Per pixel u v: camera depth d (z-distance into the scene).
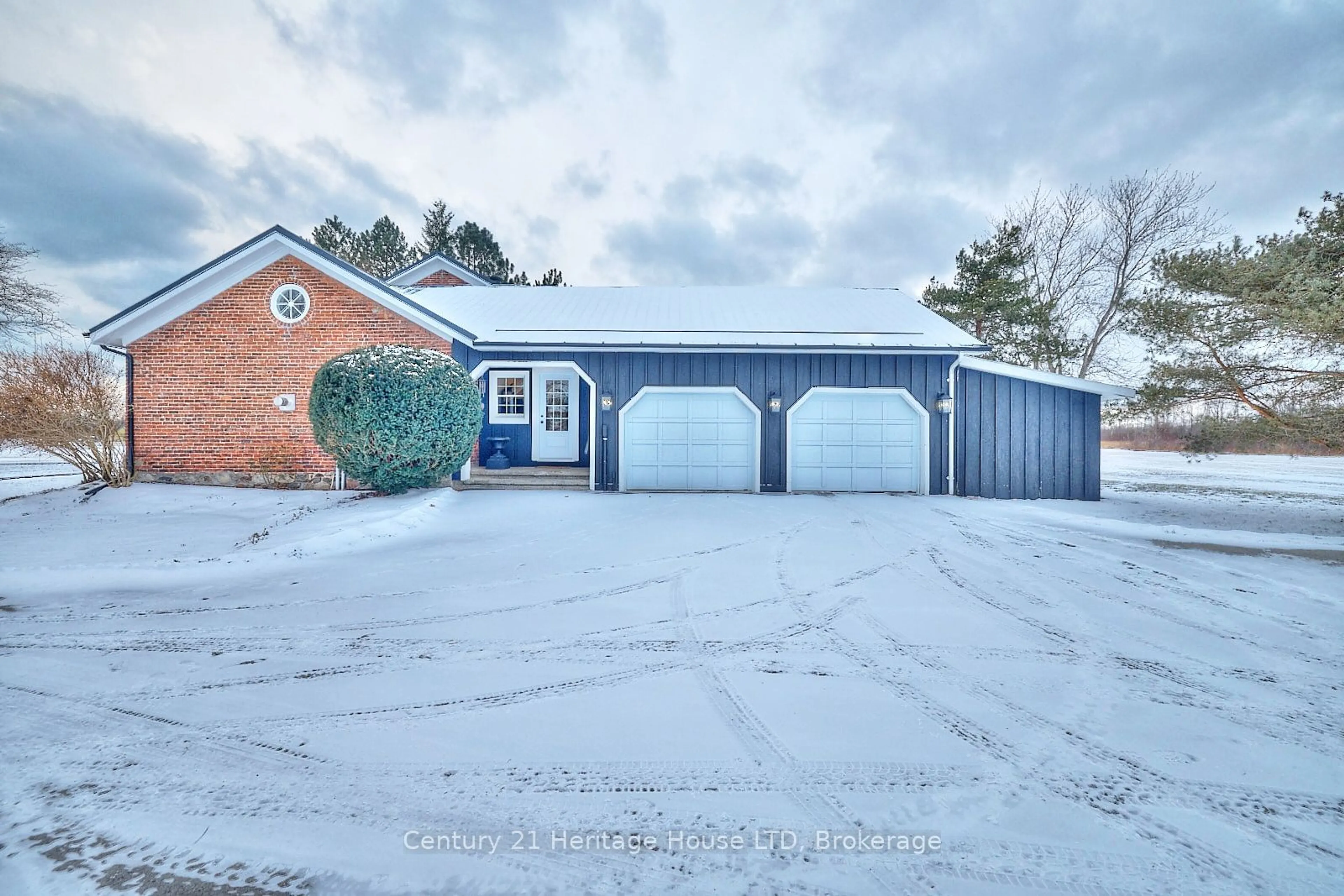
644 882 1.94
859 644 4.05
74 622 4.43
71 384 10.60
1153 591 5.30
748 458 11.16
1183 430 12.02
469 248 25.77
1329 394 9.77
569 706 3.14
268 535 7.10
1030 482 10.88
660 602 4.94
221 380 10.81
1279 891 1.91
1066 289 23.12
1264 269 9.49
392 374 8.98
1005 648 4.00
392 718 3.02
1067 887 1.92
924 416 10.98
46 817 2.24
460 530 7.79
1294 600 5.06
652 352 10.94
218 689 3.35
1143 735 2.89
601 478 11.05
